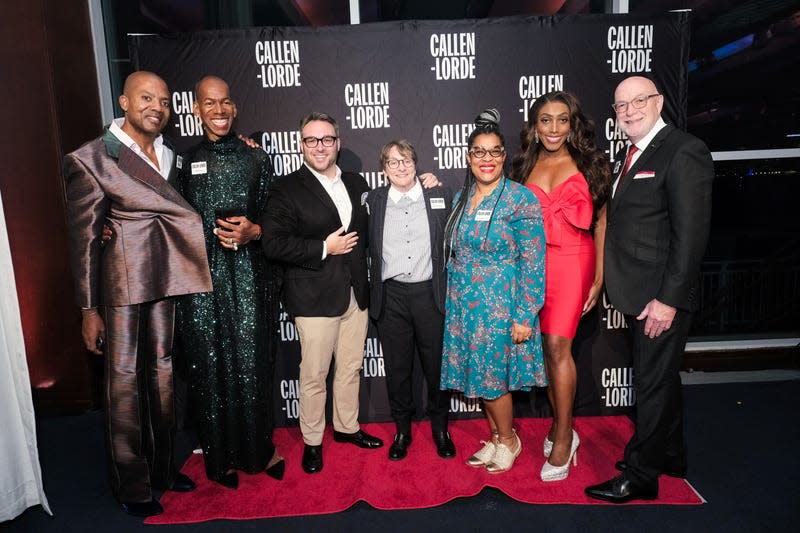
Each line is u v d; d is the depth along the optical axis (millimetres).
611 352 3096
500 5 3635
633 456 2213
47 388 3357
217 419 2381
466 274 2283
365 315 2662
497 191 2209
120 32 3568
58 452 2908
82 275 2072
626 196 2129
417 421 3125
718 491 2342
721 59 5688
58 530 2213
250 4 3641
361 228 2504
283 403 3141
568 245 2283
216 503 2350
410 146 2354
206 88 2219
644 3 3604
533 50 2900
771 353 3742
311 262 2359
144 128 2094
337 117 2939
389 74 2908
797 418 3039
